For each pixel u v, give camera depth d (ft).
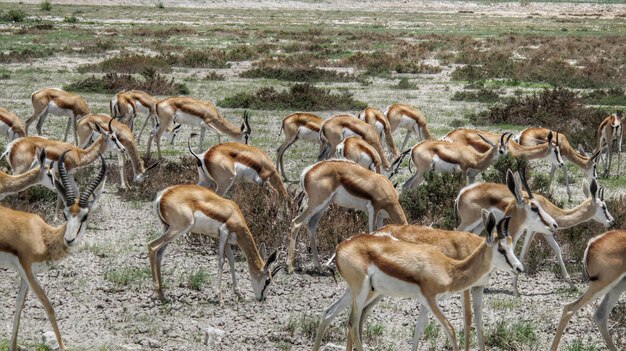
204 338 68.49
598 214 85.76
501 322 73.31
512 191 75.51
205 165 100.73
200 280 83.05
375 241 60.95
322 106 201.77
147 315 74.02
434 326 73.51
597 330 74.13
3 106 190.80
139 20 531.91
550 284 87.61
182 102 144.46
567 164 150.41
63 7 619.26
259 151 104.42
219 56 308.40
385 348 67.72
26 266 61.82
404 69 284.41
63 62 286.25
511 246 58.70
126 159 138.51
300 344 69.00
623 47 372.38
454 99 220.02
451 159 112.47
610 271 64.34
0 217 61.31
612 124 139.13
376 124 140.15
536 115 183.32
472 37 440.04
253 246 79.66
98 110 190.19
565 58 335.26
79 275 84.17
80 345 65.05
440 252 60.70
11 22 455.22
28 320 71.26
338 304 63.21
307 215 89.20
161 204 77.71
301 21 580.30
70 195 63.31
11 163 105.09
